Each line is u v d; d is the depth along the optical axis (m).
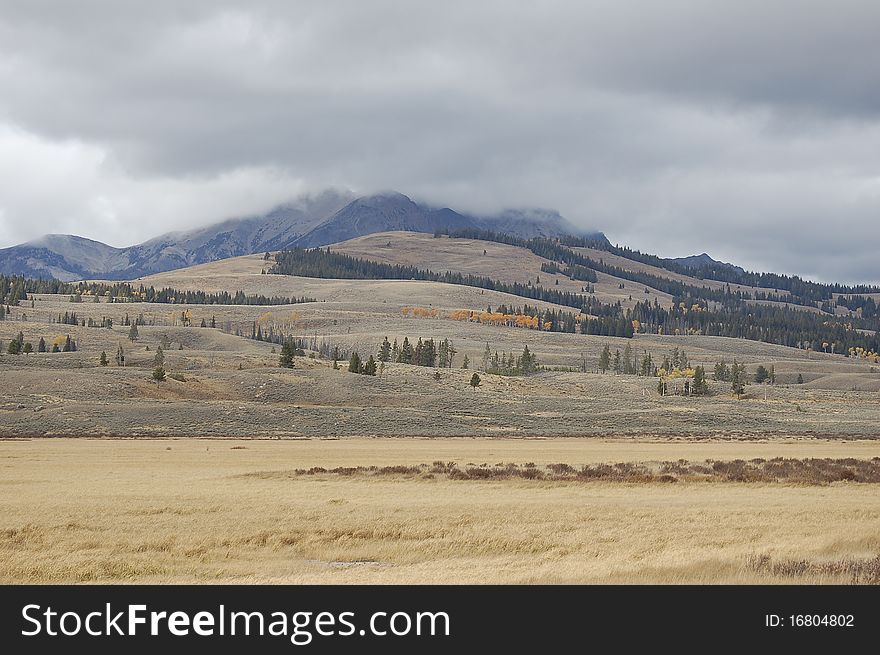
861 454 89.00
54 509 40.34
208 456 81.12
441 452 89.31
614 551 29.30
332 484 55.22
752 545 29.89
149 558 28.92
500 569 26.09
